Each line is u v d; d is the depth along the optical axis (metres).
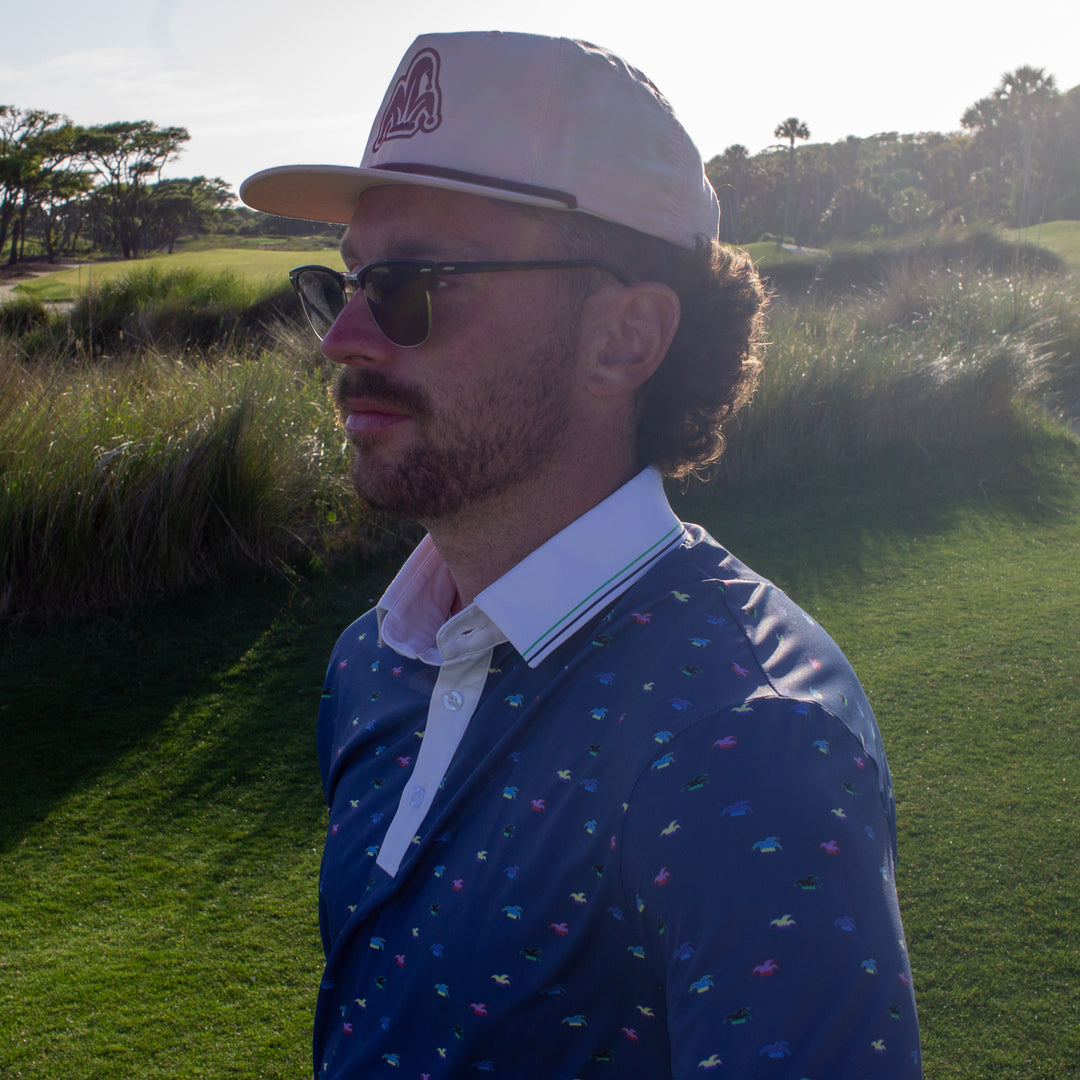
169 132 66.00
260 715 4.19
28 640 4.78
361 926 0.90
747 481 7.04
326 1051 0.96
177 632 4.89
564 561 0.86
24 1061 2.35
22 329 12.12
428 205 0.91
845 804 0.67
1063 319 10.20
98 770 3.79
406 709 1.02
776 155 67.81
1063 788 3.34
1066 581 5.41
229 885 3.10
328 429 6.18
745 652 0.76
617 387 0.93
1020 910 2.73
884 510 6.66
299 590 5.30
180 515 5.25
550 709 0.81
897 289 11.05
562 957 0.74
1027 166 56.72
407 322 0.90
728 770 0.68
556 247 0.90
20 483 4.96
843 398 7.53
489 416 0.90
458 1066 0.79
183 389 5.98
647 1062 0.74
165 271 14.02
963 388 7.91
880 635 4.74
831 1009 0.61
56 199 62.34
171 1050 2.39
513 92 0.88
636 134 0.91
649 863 0.69
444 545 0.99
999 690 4.10
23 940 2.83
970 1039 2.30
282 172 0.95
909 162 72.25
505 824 0.79
